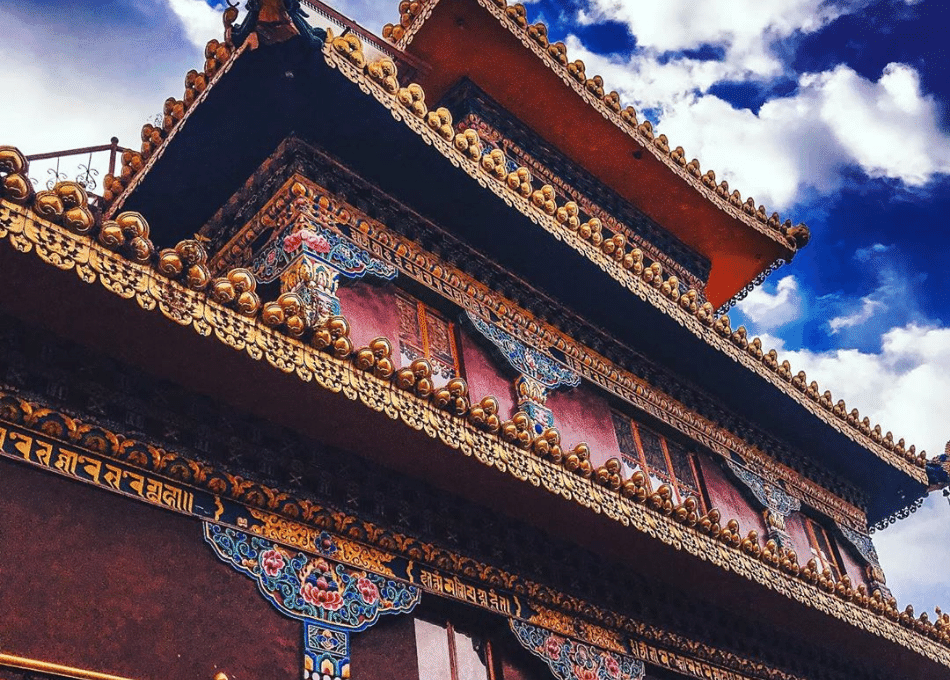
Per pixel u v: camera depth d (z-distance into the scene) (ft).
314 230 46.75
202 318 32.07
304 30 41.93
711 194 69.21
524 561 44.65
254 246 48.44
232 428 36.58
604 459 55.57
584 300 57.11
